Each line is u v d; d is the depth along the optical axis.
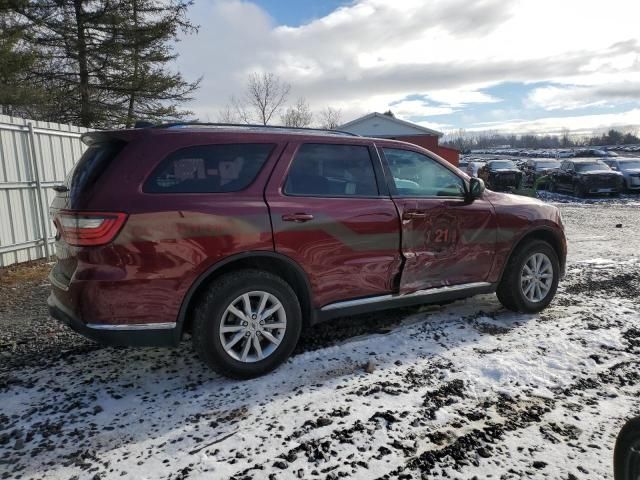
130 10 16.11
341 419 2.85
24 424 2.86
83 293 2.94
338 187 3.73
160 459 2.51
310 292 3.58
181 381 3.39
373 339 4.07
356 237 3.70
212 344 3.20
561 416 2.87
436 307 4.96
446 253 4.20
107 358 3.83
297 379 3.37
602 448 2.55
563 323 4.44
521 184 23.97
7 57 11.69
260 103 36.78
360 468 2.42
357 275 3.75
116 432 2.77
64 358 3.85
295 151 3.57
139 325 3.04
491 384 3.27
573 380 3.31
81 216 2.93
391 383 3.29
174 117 19.08
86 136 3.41
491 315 4.70
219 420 2.87
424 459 2.48
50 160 8.22
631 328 4.28
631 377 3.36
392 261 3.90
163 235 3.01
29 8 14.04
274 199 3.39
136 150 3.09
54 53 15.73
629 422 2.04
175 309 3.10
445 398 3.08
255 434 2.71
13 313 5.19
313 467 2.43
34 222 7.91
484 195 4.52
